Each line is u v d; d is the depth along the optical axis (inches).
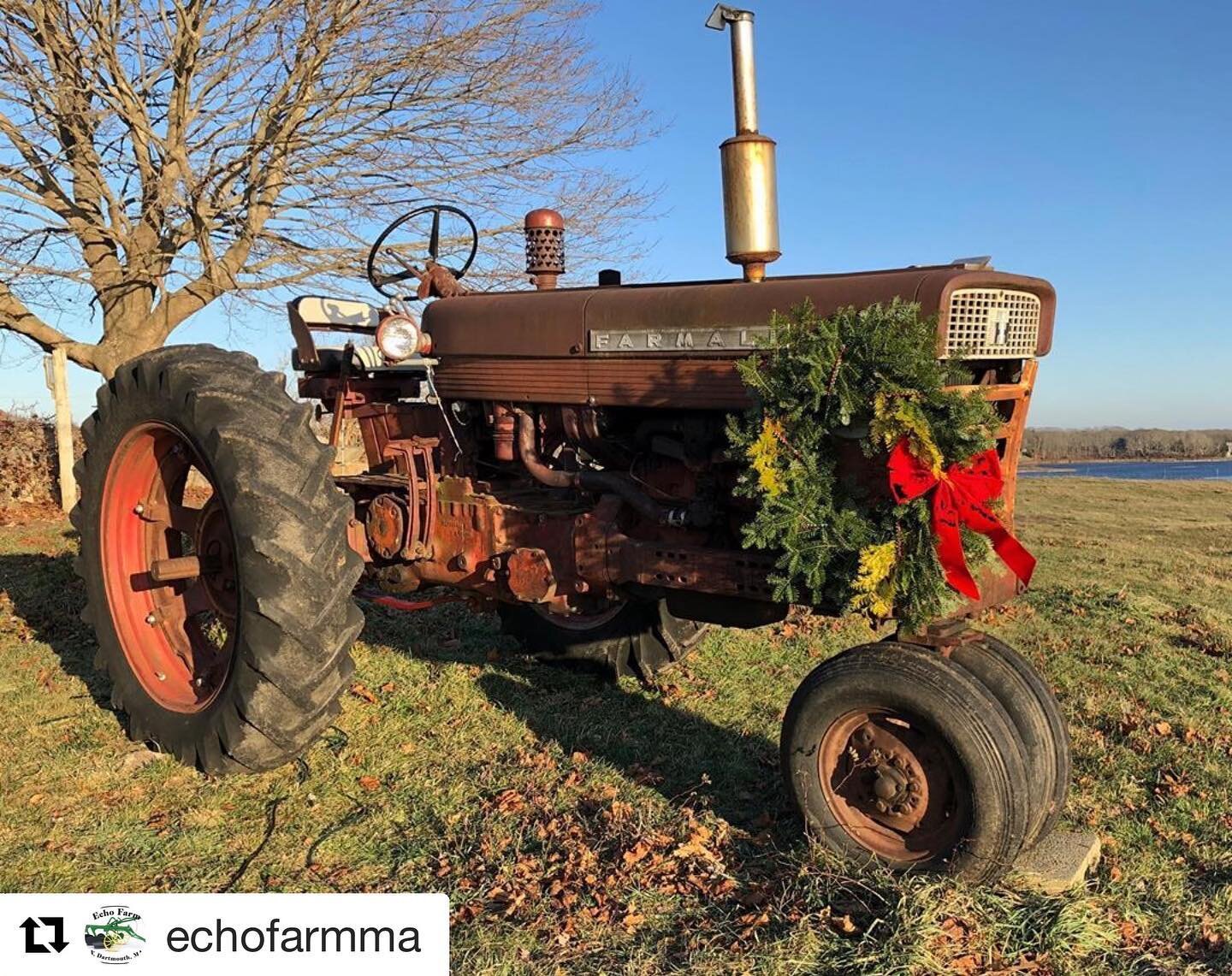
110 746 147.2
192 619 156.0
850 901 104.3
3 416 422.0
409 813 127.6
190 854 116.6
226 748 128.8
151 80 332.5
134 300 375.2
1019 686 110.0
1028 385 122.9
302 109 336.8
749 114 127.6
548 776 139.3
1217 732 161.2
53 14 308.8
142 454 150.2
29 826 122.2
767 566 118.6
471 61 364.2
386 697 170.4
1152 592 279.1
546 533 143.6
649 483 139.7
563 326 139.3
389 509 160.2
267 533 121.6
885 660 107.7
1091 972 92.9
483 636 213.8
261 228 370.3
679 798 133.0
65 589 244.5
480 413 159.9
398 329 143.6
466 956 95.6
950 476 103.0
